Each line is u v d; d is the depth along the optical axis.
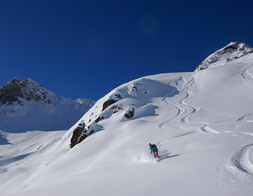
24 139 80.81
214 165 6.81
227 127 15.00
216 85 42.34
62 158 25.94
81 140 33.19
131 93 49.59
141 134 21.78
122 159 13.71
